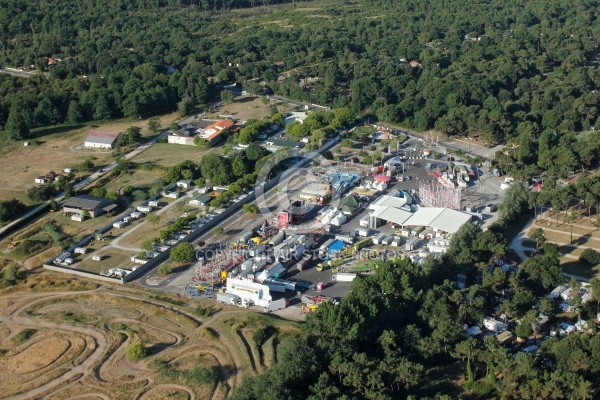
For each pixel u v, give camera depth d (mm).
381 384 175875
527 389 175250
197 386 192500
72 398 189750
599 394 179000
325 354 187875
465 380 188750
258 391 177125
